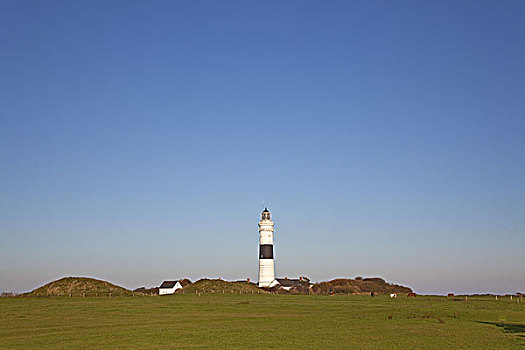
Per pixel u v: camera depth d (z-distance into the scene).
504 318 78.94
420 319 76.25
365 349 49.34
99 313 87.69
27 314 85.38
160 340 54.38
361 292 178.75
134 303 109.81
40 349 49.06
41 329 64.19
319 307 103.12
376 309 97.69
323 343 52.69
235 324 69.75
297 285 179.12
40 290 148.62
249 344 51.94
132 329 63.72
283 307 102.25
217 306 103.06
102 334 58.91
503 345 51.81
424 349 49.38
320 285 188.25
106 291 148.62
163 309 95.56
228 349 49.12
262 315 84.75
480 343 53.00
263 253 171.38
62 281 158.00
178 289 169.00
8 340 54.72
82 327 66.38
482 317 80.06
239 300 122.94
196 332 60.59
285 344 52.03
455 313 86.31
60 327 66.38
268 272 170.88
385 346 51.09
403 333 60.25
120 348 49.62
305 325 68.31
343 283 193.62
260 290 165.12
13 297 131.75
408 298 139.25
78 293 143.62
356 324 69.50
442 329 64.12
